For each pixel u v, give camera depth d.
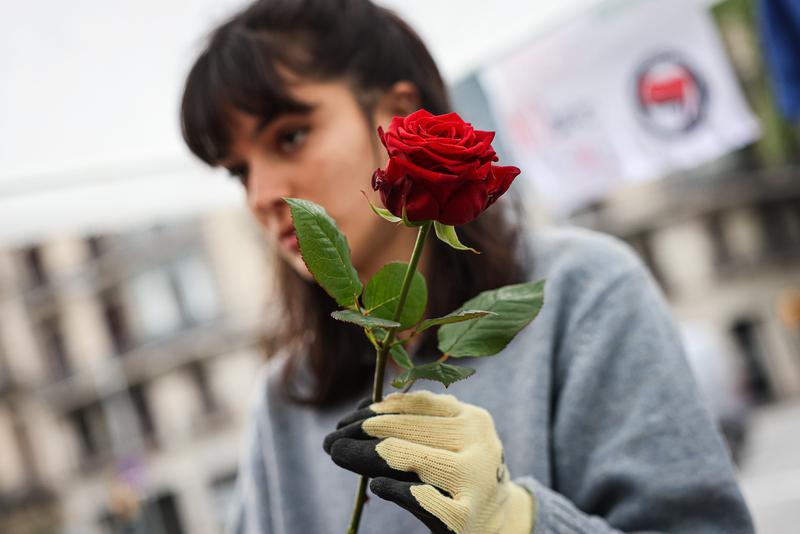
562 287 1.26
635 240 33.16
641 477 1.10
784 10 2.39
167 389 27.77
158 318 27.67
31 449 28.81
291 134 1.16
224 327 26.92
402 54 1.24
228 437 27.09
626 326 1.20
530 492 0.99
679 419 1.13
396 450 0.84
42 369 29.02
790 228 33.47
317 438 1.41
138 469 13.66
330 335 1.38
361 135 1.17
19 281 29.14
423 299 0.82
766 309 32.62
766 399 32.34
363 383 1.39
